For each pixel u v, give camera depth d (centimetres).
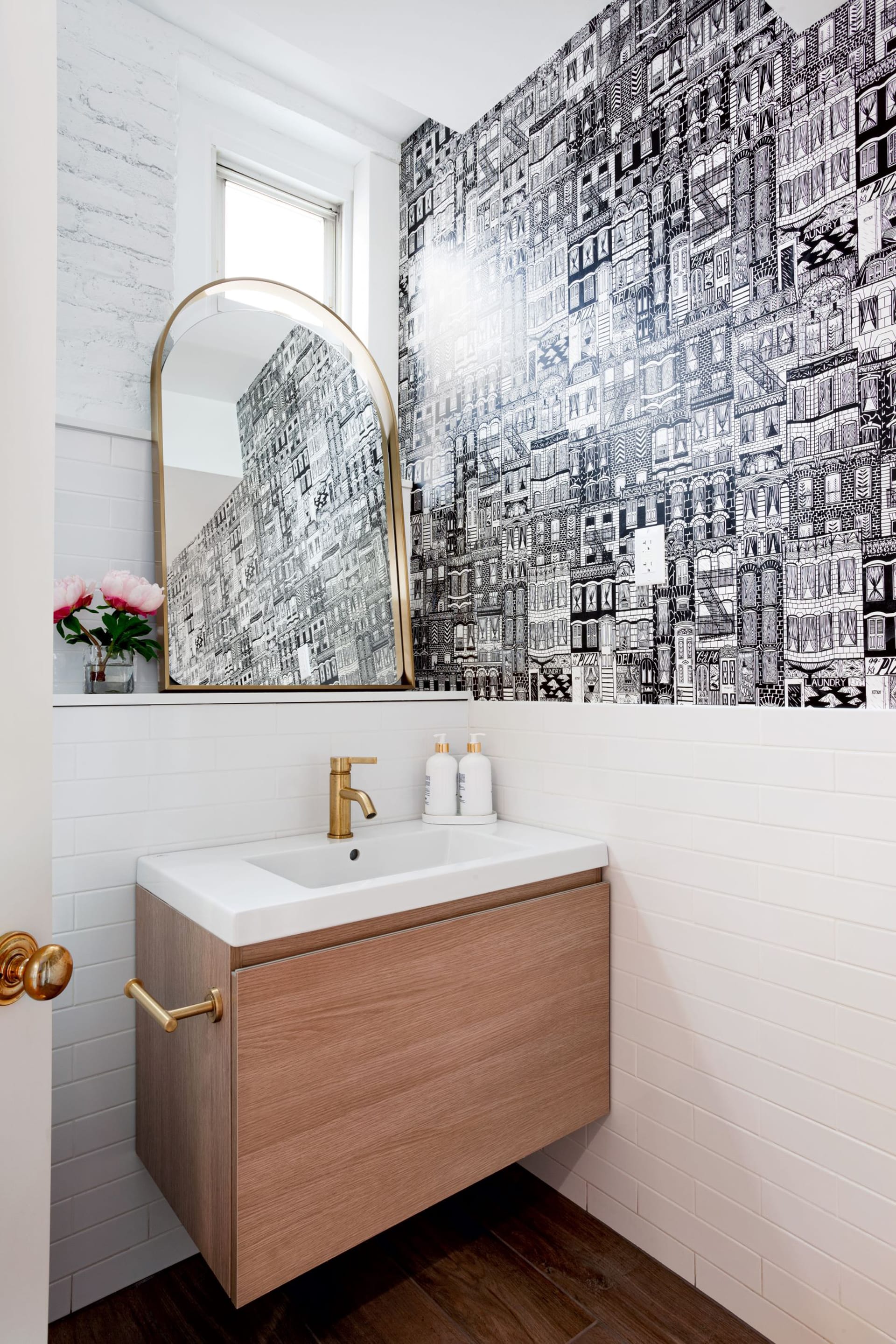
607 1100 153
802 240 126
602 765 155
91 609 153
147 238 178
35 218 67
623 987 151
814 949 121
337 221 224
